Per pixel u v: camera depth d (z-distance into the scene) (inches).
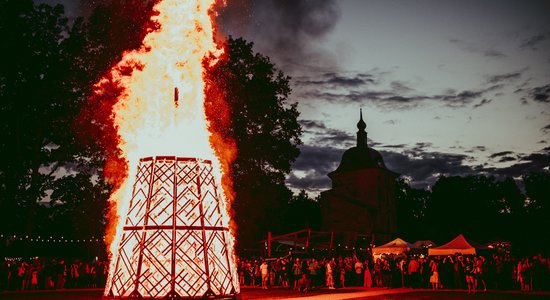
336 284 1205.7
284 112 1638.8
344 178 2728.8
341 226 2561.5
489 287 1055.0
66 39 1411.2
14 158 1397.6
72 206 1467.8
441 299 791.1
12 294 987.3
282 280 1225.4
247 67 1565.0
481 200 3786.9
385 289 1095.6
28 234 1379.2
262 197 1512.1
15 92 1391.5
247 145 1491.1
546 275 999.0
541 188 3393.2
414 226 3385.8
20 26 1368.1
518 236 2664.9
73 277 1198.9
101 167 1422.2
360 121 2891.2
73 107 1424.7
